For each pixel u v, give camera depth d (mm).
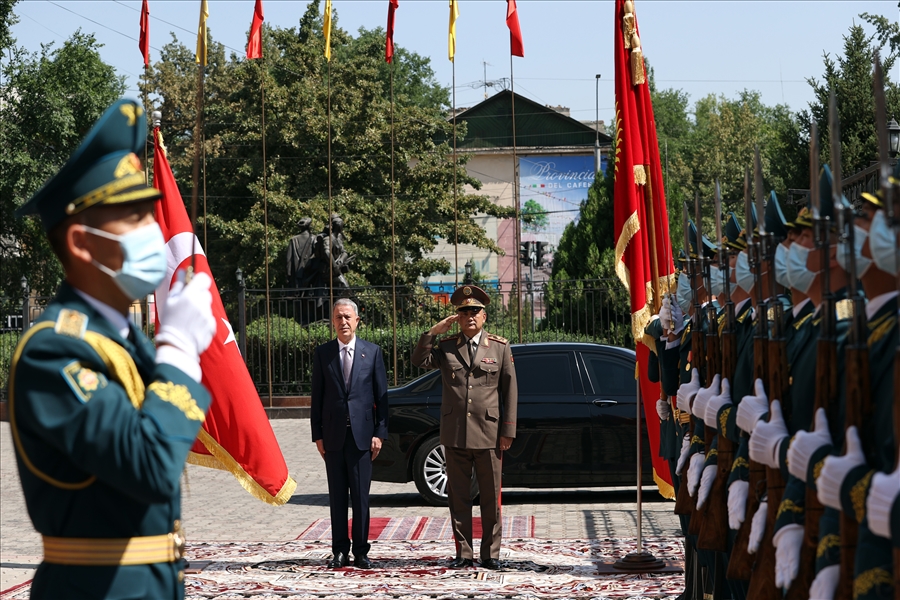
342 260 24625
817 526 3078
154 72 38125
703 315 5273
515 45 9516
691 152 67312
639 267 7332
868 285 2963
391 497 11758
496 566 7672
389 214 33438
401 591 6887
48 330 2469
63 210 2545
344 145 34125
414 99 58500
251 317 20984
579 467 10523
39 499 2506
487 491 7766
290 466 14242
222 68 38188
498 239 53812
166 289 7270
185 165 34312
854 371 2777
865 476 2641
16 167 29391
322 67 34562
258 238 31703
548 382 10719
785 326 3900
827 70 18984
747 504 3998
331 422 7887
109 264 2543
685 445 5383
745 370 4340
